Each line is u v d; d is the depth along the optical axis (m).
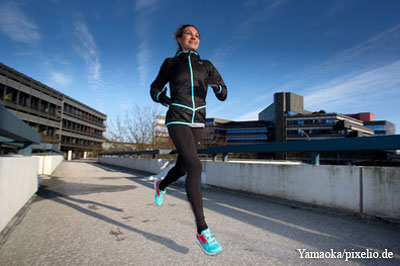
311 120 78.44
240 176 4.85
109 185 5.86
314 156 3.54
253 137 86.69
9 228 2.34
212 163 5.75
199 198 1.62
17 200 2.81
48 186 5.58
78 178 7.69
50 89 54.84
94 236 2.21
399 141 2.43
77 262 1.66
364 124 100.81
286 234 2.34
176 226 2.54
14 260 1.67
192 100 1.80
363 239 2.21
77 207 3.38
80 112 69.88
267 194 4.21
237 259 1.76
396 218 2.63
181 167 1.94
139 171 11.15
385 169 2.74
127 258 1.74
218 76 2.11
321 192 3.38
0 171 2.13
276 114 84.00
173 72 1.89
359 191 2.97
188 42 2.02
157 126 20.00
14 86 43.62
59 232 2.30
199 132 1.87
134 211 3.18
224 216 3.00
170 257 1.77
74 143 66.75
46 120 53.59
